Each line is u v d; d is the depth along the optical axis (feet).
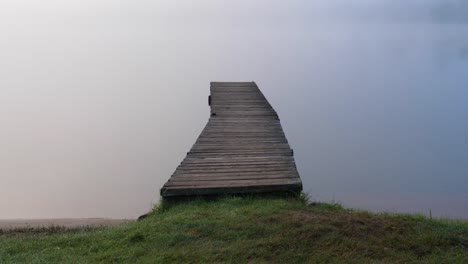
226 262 14.61
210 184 22.71
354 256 14.83
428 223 17.85
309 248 15.42
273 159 26.16
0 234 21.84
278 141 29.07
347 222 17.37
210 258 14.94
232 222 17.99
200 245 16.06
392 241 15.84
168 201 22.41
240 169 24.66
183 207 21.54
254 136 29.86
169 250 15.80
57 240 18.30
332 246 15.51
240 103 37.22
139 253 15.81
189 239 16.67
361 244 15.55
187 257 15.05
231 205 21.17
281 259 14.76
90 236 18.49
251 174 24.00
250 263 14.47
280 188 22.58
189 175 23.79
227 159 26.04
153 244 16.55
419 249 15.37
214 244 16.10
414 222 17.85
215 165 25.17
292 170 24.61
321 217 18.15
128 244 16.90
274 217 18.31
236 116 33.94
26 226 27.30
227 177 23.59
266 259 14.84
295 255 14.94
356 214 18.84
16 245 17.97
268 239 16.10
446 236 16.28
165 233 17.35
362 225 17.21
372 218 18.13
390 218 18.17
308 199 22.67
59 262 15.56
